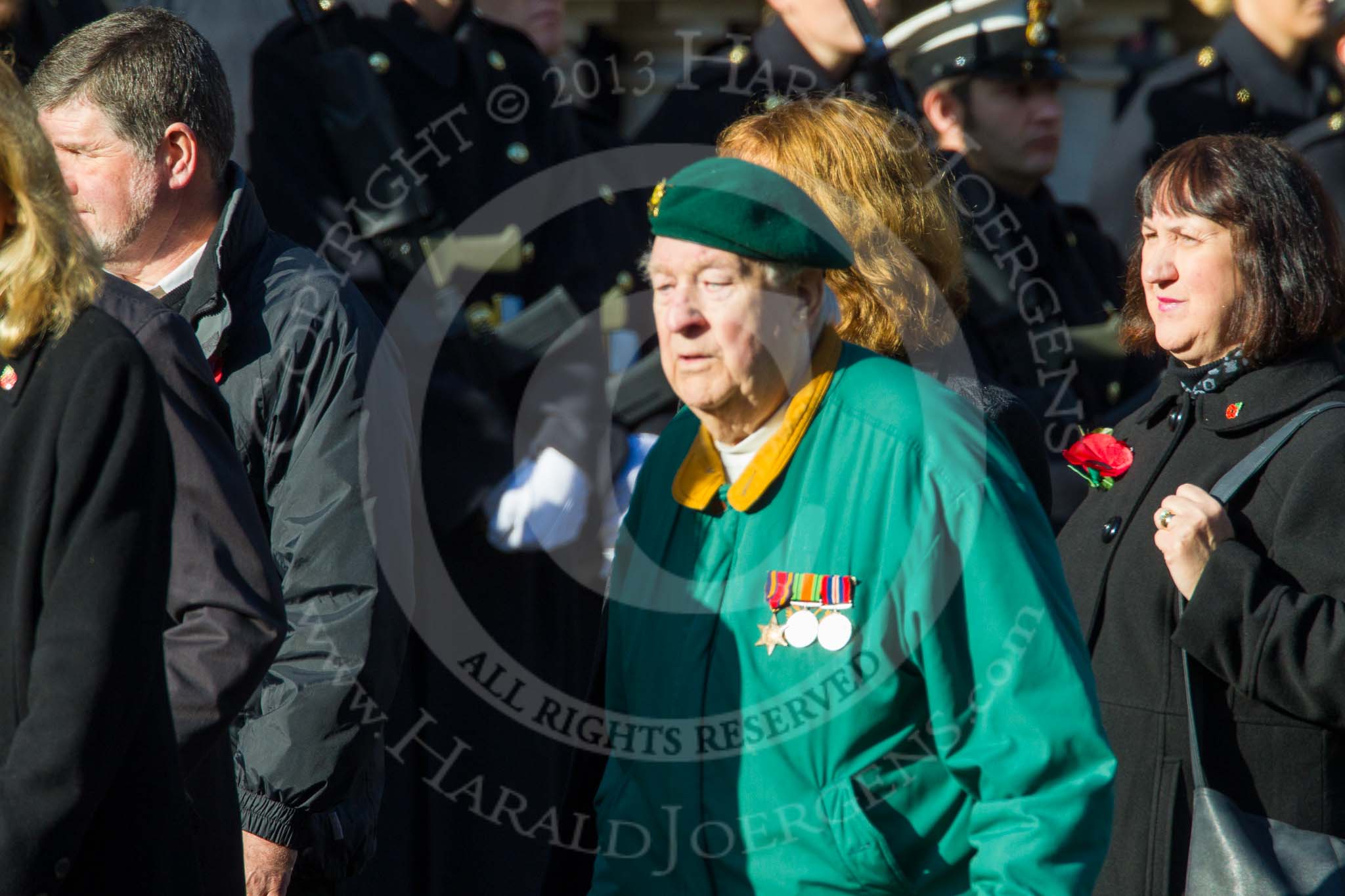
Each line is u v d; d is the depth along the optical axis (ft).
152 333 27.99
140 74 31.65
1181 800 30.73
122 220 31.86
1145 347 36.01
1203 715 30.42
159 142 31.81
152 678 22.12
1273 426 31.22
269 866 31.27
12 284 22.06
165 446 22.72
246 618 27.99
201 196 32.65
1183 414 32.63
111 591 21.44
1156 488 32.50
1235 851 28.76
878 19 44.16
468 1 41.65
